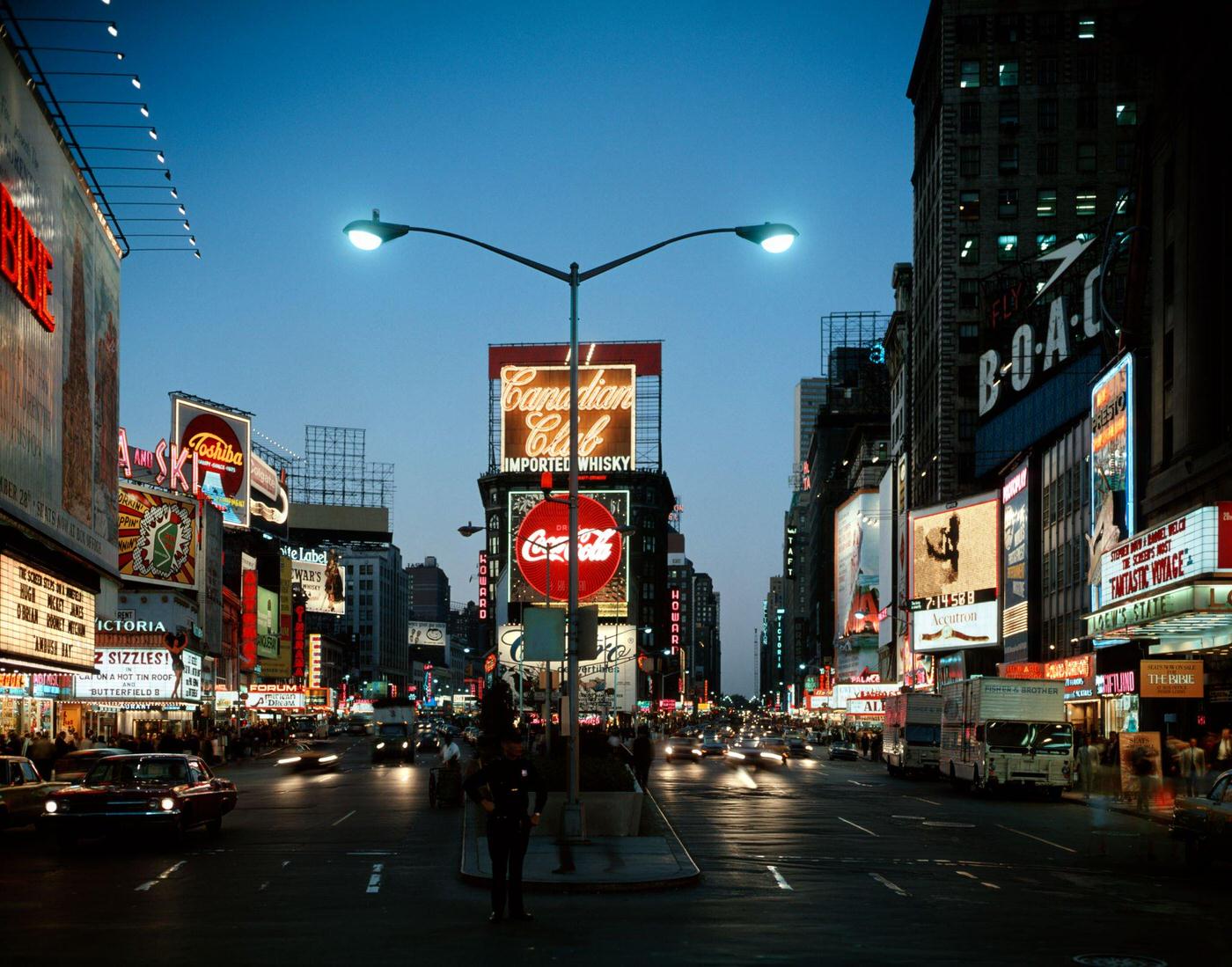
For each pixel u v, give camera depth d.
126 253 63.03
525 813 17.16
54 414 49.88
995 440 92.06
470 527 64.25
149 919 17.31
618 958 14.30
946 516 95.94
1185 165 53.88
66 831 26.17
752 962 14.15
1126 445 59.94
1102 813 41.28
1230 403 49.91
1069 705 71.44
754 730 191.00
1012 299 91.81
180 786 27.53
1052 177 105.69
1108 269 66.06
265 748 107.31
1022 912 18.42
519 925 16.77
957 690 53.50
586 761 31.86
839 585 171.00
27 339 45.94
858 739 118.00
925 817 38.31
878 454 164.12
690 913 18.00
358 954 14.52
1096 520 65.12
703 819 36.16
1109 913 18.47
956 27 107.38
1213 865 25.70
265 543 179.00
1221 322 50.91
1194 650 50.38
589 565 75.00
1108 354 68.12
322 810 39.53
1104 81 105.81
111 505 61.62
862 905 19.08
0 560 46.38
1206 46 52.53
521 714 72.19
